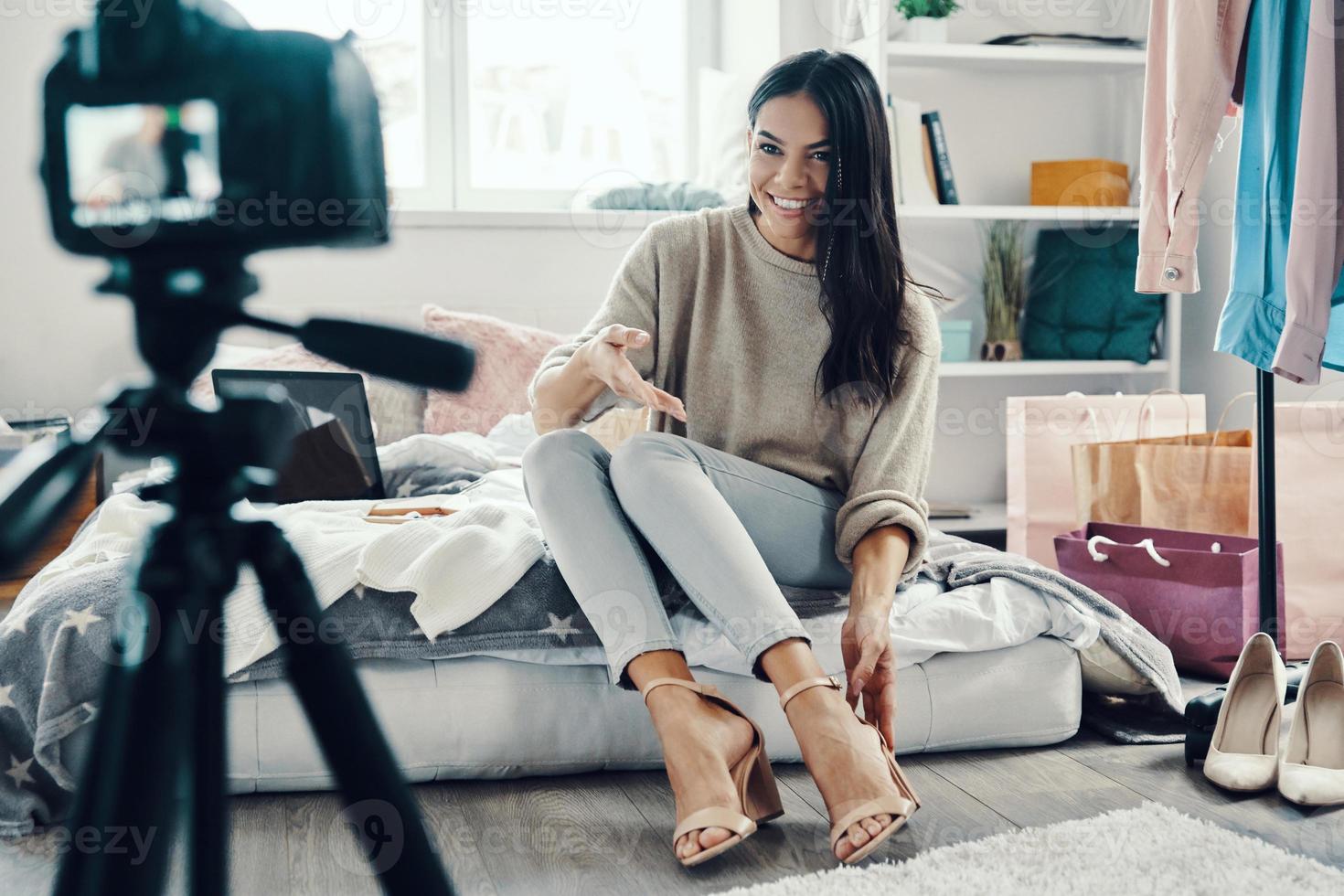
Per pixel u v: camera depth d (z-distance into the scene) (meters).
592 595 1.19
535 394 1.41
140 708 0.29
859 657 1.22
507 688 1.35
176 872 0.28
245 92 0.28
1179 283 1.67
